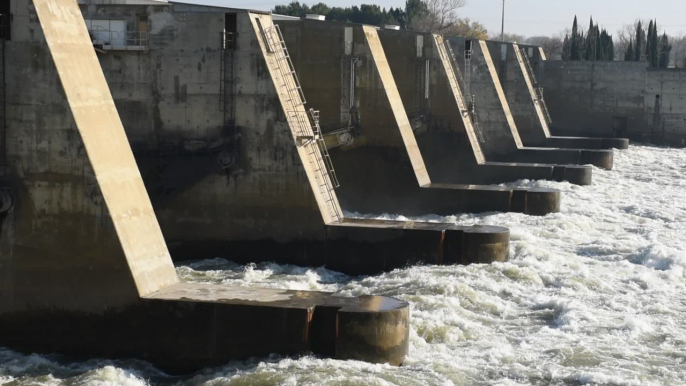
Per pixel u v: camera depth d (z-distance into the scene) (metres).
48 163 24.52
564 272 33.00
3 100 24.55
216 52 34.84
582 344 25.02
